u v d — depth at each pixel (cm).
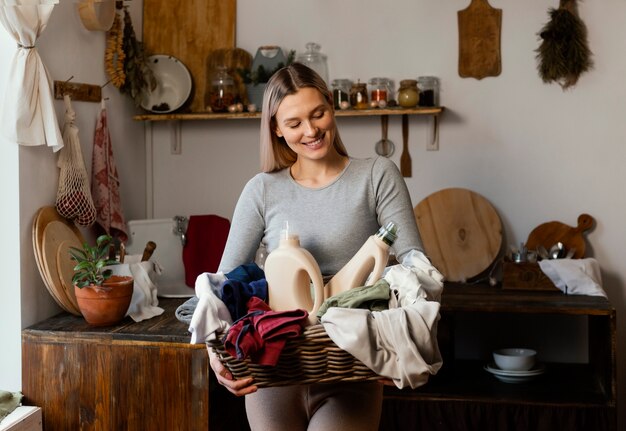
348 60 338
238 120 351
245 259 182
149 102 343
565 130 326
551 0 324
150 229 309
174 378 241
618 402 328
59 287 260
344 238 171
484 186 334
